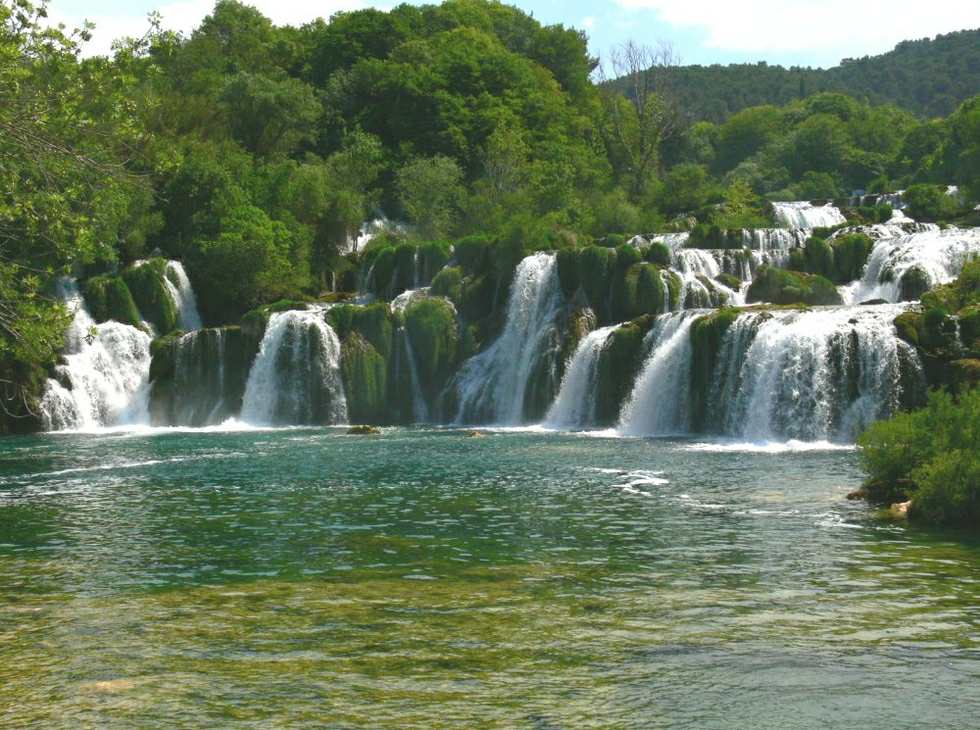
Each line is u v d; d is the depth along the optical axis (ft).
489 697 35.55
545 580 54.90
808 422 137.28
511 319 188.44
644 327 164.45
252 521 76.89
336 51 390.42
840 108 569.23
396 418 188.34
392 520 76.64
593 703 34.94
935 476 71.61
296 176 254.06
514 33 454.81
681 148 526.16
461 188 295.07
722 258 185.98
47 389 181.88
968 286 149.38
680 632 43.80
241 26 409.90
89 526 75.61
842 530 68.90
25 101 69.41
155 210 232.32
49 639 43.52
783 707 34.47
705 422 149.89
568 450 128.06
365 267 226.17
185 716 33.88
